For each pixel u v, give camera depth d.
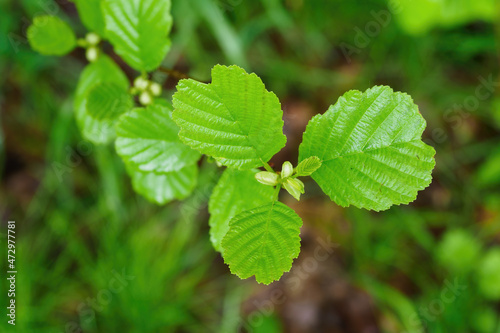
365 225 0.89
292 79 0.94
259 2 0.89
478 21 0.89
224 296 0.88
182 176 0.47
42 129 0.93
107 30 0.45
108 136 0.48
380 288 0.86
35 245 0.86
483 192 0.91
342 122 0.41
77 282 0.85
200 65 0.88
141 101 0.46
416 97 0.94
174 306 0.83
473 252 0.84
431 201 0.92
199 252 0.88
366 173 0.41
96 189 0.91
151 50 0.46
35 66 0.86
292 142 0.92
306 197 0.93
